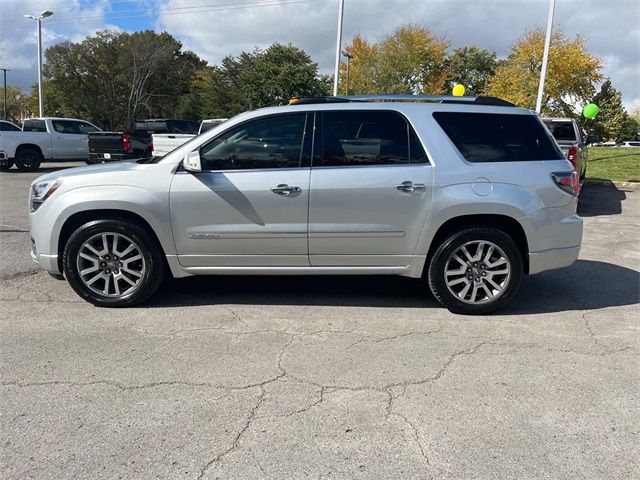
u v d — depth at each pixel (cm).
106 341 395
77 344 389
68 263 455
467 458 263
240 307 475
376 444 273
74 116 5909
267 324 435
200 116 5903
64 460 257
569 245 468
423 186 442
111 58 5594
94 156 1588
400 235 450
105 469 251
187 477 246
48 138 1753
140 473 248
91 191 445
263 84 4334
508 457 264
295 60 4397
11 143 1681
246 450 267
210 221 447
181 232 450
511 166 452
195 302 486
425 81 4322
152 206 442
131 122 5772
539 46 3366
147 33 5828
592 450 271
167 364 359
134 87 5700
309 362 366
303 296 509
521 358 378
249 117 451
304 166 447
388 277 576
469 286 462
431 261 459
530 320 457
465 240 452
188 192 443
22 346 384
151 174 448
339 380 341
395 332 423
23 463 254
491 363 369
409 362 368
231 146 450
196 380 338
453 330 430
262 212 444
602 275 605
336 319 450
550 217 456
